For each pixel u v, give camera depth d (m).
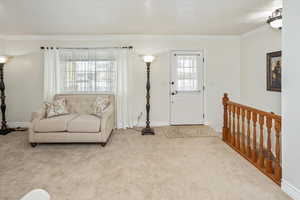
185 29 5.02
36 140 4.09
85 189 2.54
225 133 4.39
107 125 4.32
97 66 5.65
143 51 5.69
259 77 4.89
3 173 2.99
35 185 2.64
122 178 2.82
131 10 3.61
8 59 5.41
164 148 4.03
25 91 5.70
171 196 2.38
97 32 5.28
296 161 2.26
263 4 3.33
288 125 2.38
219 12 3.74
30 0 3.14
